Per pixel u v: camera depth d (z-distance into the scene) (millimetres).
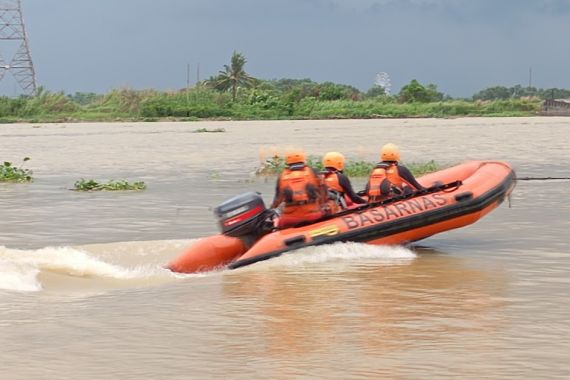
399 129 61812
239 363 7152
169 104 100500
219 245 12133
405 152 36031
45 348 7645
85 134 59594
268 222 12453
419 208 12500
